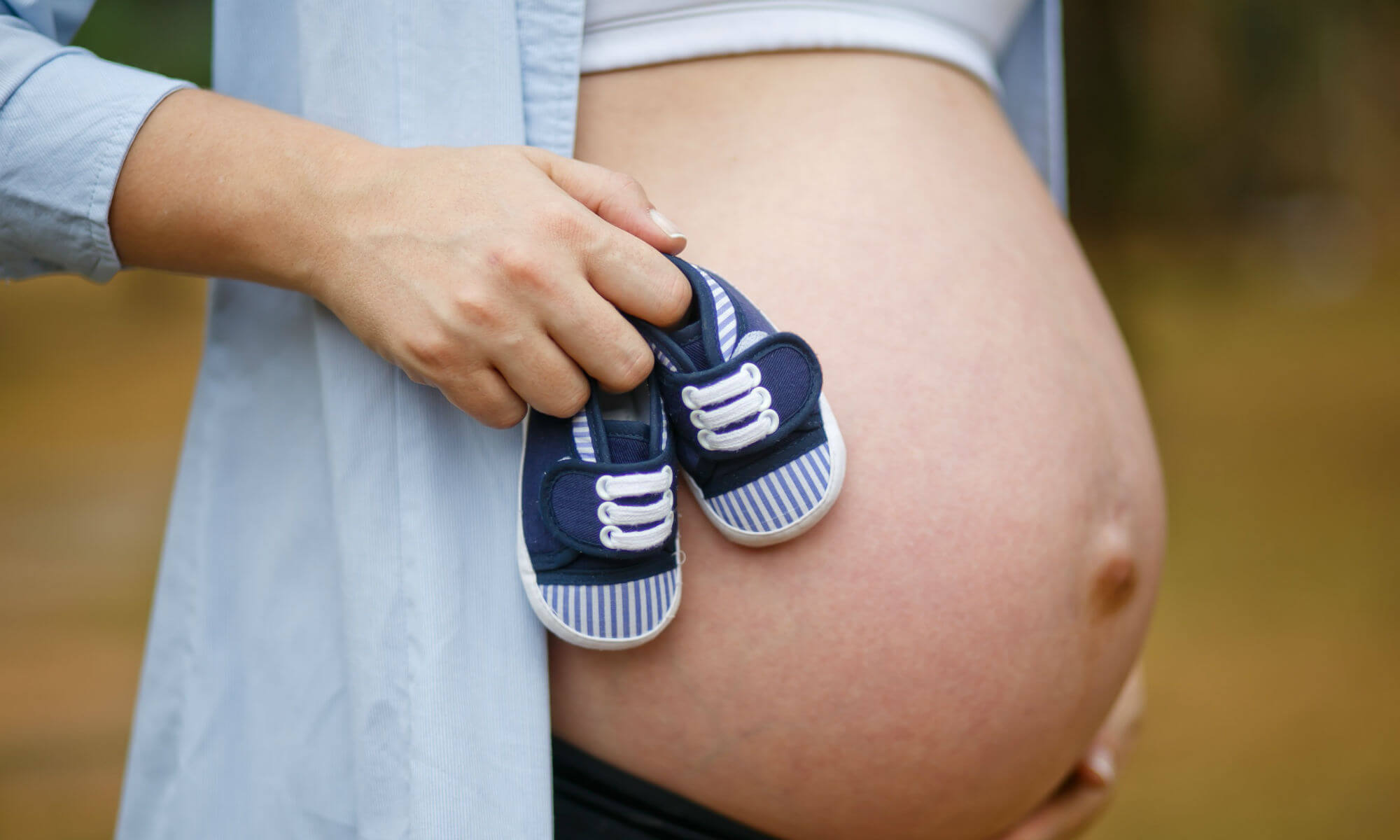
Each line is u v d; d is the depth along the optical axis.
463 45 0.68
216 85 0.75
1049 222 0.99
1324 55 10.36
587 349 0.59
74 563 3.83
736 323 0.65
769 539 0.69
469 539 0.67
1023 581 0.80
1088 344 0.93
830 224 0.81
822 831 0.79
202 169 0.61
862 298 0.79
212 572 0.76
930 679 0.76
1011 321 0.85
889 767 0.77
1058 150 1.20
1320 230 10.10
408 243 0.59
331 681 0.72
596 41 0.78
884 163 0.84
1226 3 9.96
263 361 0.75
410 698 0.65
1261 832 2.10
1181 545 3.71
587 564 0.63
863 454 0.76
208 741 0.75
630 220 0.63
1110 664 0.90
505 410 0.62
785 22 0.83
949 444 0.79
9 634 3.22
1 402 6.56
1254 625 3.05
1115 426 0.93
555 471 0.62
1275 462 4.52
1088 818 1.00
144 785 0.78
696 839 0.76
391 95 0.68
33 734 2.61
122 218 0.63
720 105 0.82
